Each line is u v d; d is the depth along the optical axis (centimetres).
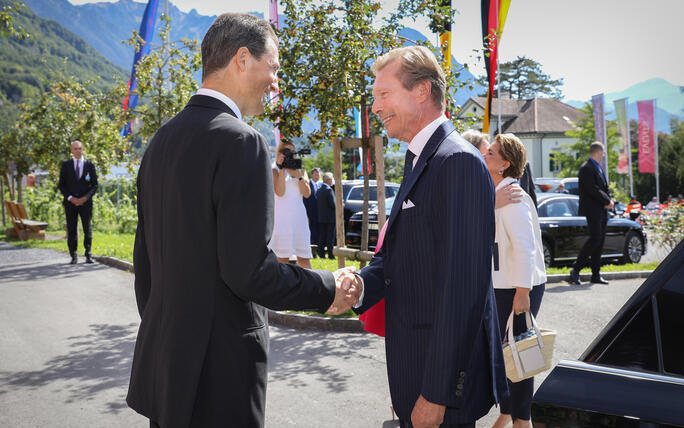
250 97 189
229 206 161
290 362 498
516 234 310
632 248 1159
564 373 154
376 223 1144
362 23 662
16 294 808
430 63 194
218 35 184
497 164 327
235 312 170
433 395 168
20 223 1683
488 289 173
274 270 166
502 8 940
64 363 502
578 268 866
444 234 172
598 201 847
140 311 198
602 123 3328
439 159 178
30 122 1816
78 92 1752
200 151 166
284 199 738
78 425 372
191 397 163
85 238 1116
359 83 678
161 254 173
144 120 1148
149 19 1334
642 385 141
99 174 1833
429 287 179
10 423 375
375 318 220
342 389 429
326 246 1245
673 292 154
